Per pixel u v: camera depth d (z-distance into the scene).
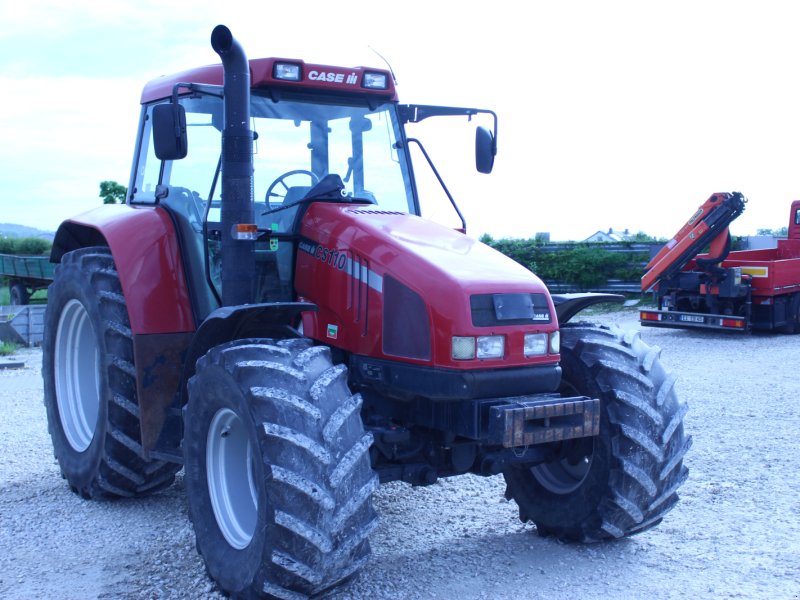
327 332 4.38
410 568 4.18
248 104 4.33
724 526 4.72
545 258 21.08
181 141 4.18
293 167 4.80
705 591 3.83
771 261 14.43
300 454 3.39
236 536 3.86
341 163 4.97
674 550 4.38
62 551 4.48
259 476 3.46
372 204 4.79
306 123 4.87
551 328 3.99
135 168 5.79
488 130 5.11
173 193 5.13
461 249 4.20
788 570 4.05
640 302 19.56
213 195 4.72
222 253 4.36
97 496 5.31
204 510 3.98
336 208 4.53
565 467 4.63
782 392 8.98
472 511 5.14
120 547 4.53
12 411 8.66
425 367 3.84
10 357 13.58
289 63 4.71
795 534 4.57
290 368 3.60
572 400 3.86
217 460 3.99
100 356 5.12
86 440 5.62
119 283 5.18
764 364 11.25
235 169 4.30
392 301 4.01
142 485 5.26
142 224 5.04
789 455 6.24
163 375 4.87
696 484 5.54
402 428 4.17
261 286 4.56
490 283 3.87
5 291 26.14
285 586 3.41
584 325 4.70
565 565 4.20
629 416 4.19
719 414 7.80
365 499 3.49
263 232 4.46
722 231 14.45
